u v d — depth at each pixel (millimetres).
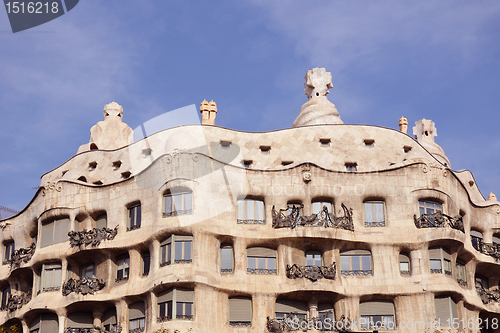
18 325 54625
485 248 56938
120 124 63500
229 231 50062
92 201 54312
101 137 62094
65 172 59469
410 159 54219
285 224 50688
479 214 58906
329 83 62562
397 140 57188
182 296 47000
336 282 50125
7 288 58938
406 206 52812
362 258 51688
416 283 50281
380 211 53000
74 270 53531
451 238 51281
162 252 48781
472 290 53750
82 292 50594
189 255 48156
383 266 51156
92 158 58625
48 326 51812
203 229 48938
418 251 51438
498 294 56312
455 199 55094
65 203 54750
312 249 51656
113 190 53875
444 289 49750
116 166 57406
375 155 56188
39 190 56938
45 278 53406
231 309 48938
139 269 50562
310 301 49938
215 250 49438
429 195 53031
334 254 51281
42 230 55250
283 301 50062
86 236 52188
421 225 51781
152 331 46469
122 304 49844
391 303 50562
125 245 51000
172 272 47188
